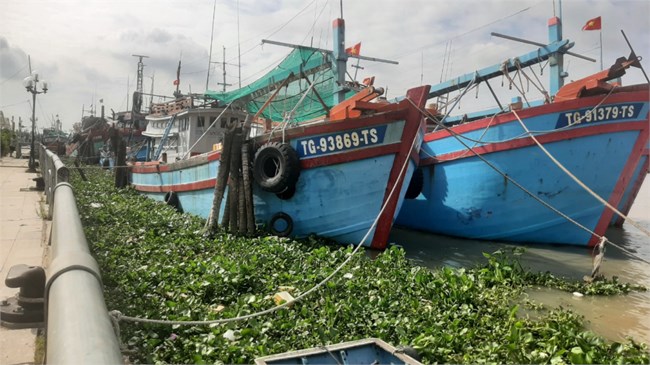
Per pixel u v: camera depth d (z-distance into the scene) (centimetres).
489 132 1305
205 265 781
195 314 570
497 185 1302
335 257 913
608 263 1125
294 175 1072
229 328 536
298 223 1119
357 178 1060
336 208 1088
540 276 902
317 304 644
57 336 141
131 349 470
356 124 1041
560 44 1469
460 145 1381
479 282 810
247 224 1096
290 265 847
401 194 1084
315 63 1508
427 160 1497
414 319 600
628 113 1216
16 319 327
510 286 839
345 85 1502
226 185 1176
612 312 733
